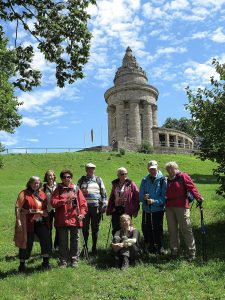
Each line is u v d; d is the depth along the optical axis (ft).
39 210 33.63
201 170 156.66
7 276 31.50
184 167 160.35
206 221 49.80
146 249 37.14
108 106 271.28
